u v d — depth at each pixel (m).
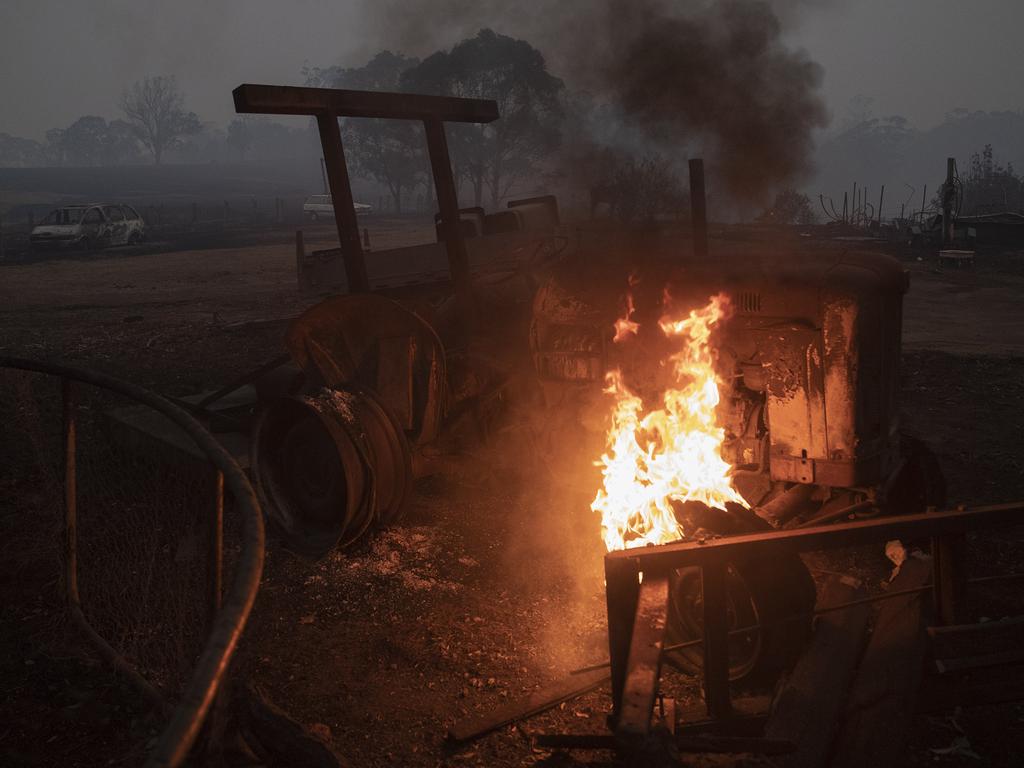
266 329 14.24
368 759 3.32
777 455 4.58
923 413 8.49
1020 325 14.23
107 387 3.31
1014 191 50.72
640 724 2.37
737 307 4.66
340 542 5.20
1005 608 4.36
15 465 6.60
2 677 3.86
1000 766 3.18
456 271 6.59
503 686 3.82
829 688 3.20
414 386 5.68
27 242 36.47
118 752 3.35
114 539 5.10
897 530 3.25
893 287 4.43
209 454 2.64
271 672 3.97
